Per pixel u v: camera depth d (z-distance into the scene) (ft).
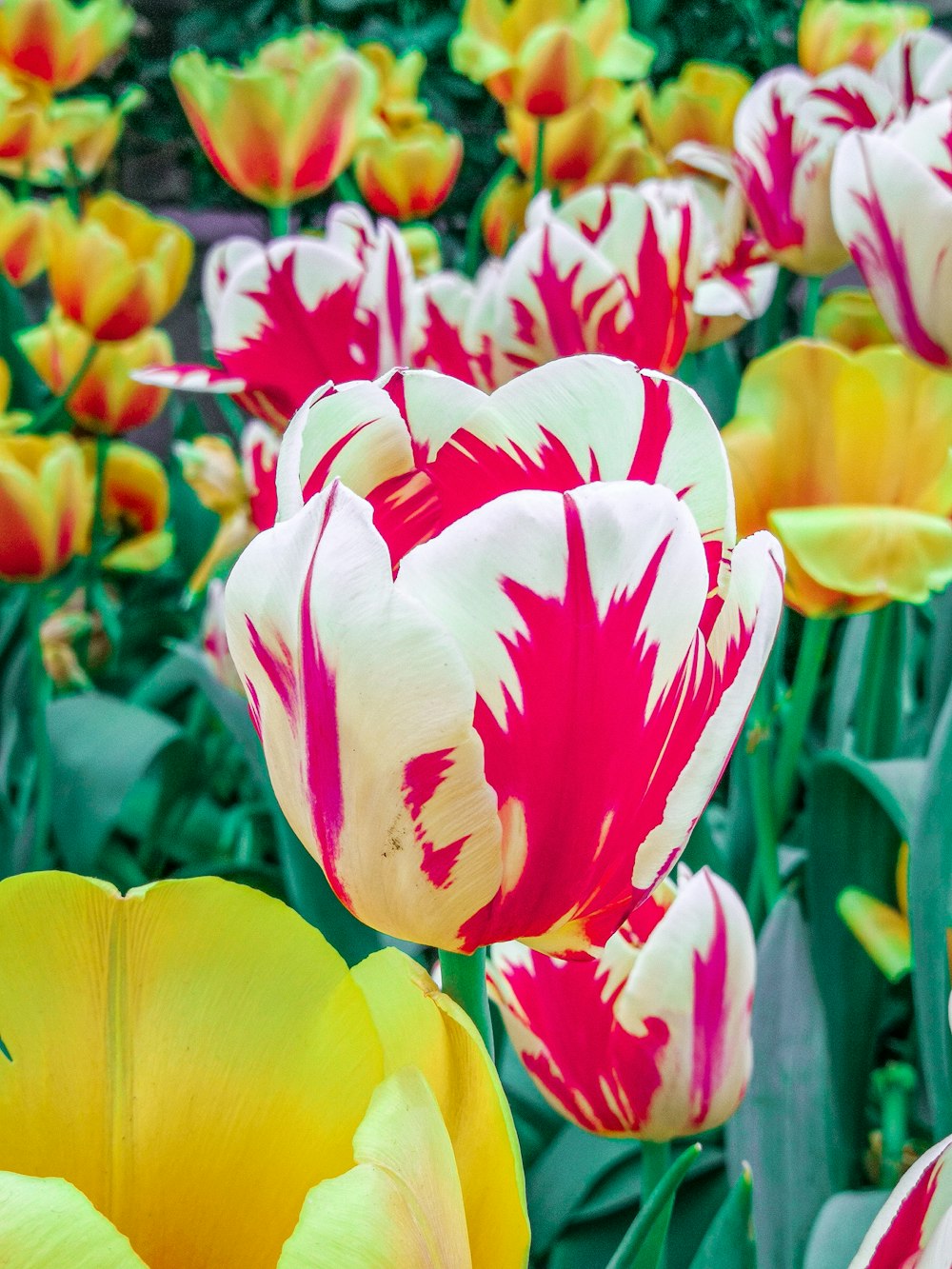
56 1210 0.37
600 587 0.46
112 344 2.02
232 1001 0.48
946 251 1.02
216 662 1.58
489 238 2.21
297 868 1.34
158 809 2.04
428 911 0.51
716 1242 0.84
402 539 0.57
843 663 1.78
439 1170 0.44
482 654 0.47
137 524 2.52
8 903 0.47
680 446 0.54
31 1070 0.48
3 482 1.55
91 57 2.48
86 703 1.95
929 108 1.11
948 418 1.20
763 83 1.38
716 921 0.81
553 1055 0.87
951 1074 1.07
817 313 1.54
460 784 0.47
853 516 1.17
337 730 0.47
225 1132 0.49
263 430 1.29
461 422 0.55
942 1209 0.52
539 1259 1.39
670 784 0.51
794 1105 1.20
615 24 2.10
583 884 0.52
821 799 1.41
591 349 1.06
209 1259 0.50
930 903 1.06
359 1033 0.47
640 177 2.09
